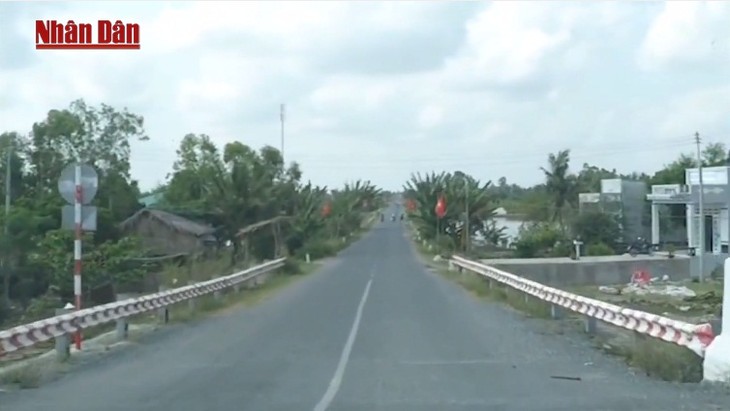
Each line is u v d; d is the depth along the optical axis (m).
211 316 26.58
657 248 63.72
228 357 17.34
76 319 17.33
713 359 13.26
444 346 18.78
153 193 81.94
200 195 71.44
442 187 75.12
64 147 62.28
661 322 15.35
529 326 23.02
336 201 100.00
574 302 22.19
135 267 40.56
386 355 17.31
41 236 42.09
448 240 70.88
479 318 25.33
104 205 59.91
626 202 71.81
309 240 69.38
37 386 13.73
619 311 17.88
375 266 57.62
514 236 75.19
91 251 38.62
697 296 37.84
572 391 12.63
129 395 12.71
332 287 39.34
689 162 85.25
